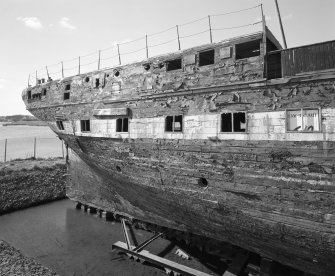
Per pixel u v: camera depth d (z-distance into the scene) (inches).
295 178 281.4
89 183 684.7
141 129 404.2
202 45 350.0
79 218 669.3
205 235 434.9
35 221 650.2
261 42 306.3
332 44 268.8
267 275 361.4
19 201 738.2
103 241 538.9
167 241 532.1
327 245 277.9
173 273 415.8
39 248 511.5
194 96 352.5
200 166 347.9
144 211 517.0
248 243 369.1
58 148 2014.0
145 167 408.5
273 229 309.6
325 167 264.5
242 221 335.0
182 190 373.4
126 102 422.6
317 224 275.4
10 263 367.2
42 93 583.8
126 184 460.1
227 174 326.6
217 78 334.0
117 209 620.7
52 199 808.3
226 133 322.7
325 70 264.4
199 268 439.2
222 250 448.5
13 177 774.5
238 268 381.4
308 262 320.2
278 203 295.7
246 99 311.9
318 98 269.6
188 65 359.3
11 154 1598.2
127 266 447.8
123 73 430.0
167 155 378.3
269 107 296.7
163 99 380.5
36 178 818.8
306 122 275.4
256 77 304.8
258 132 301.3
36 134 4192.9
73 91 509.0
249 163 309.0
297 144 277.9
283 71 294.0
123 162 440.8
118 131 437.4
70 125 518.0
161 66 385.4
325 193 266.5
